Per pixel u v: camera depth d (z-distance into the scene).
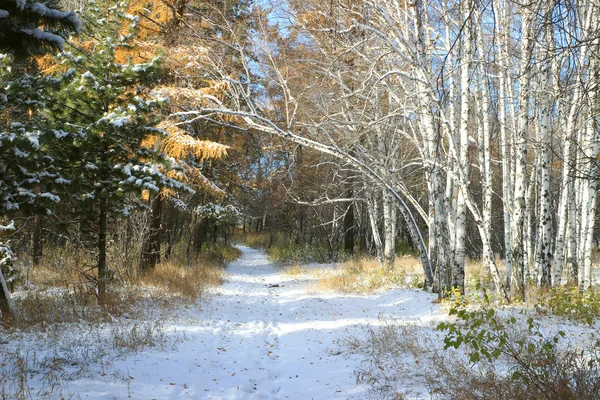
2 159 8.51
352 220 29.34
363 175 17.14
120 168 10.05
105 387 5.32
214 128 18.95
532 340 6.79
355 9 11.95
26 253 15.08
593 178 4.62
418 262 24.25
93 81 10.01
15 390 4.86
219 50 14.21
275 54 13.34
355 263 22.22
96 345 7.05
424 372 6.02
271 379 6.37
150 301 11.35
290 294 15.73
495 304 10.48
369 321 10.04
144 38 14.37
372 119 14.45
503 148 12.48
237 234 62.62
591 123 8.80
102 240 10.66
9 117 12.12
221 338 8.54
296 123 12.67
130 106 10.08
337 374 6.36
